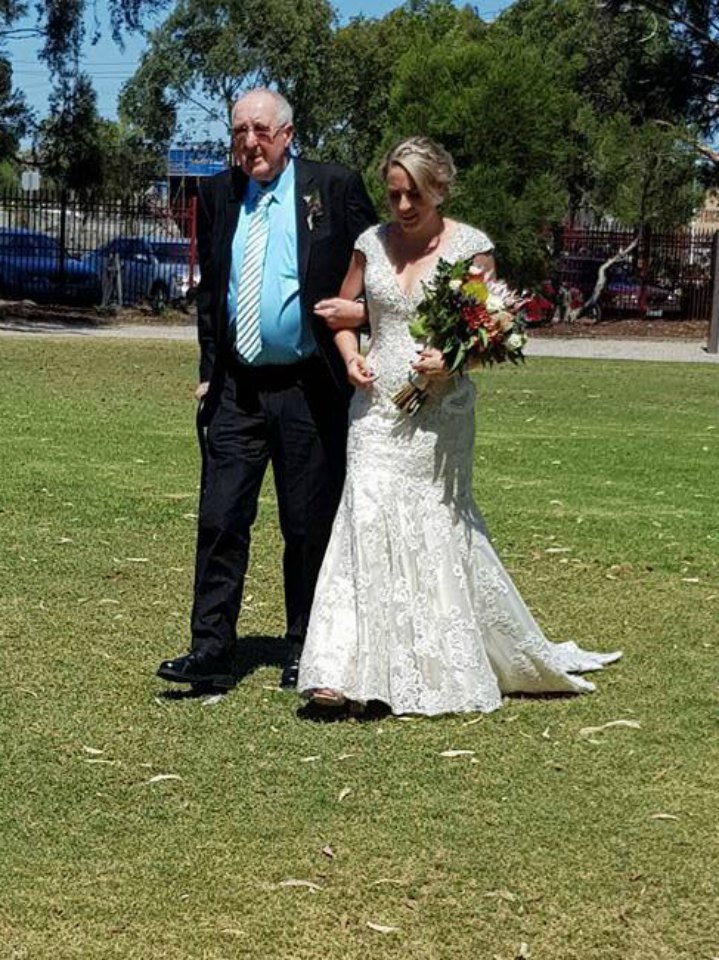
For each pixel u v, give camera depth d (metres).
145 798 4.88
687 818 4.81
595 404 17.72
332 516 6.02
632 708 5.89
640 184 36.69
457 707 5.72
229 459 5.95
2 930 3.98
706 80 39.53
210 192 6.04
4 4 32.75
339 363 5.91
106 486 10.60
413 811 4.82
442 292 5.54
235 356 5.95
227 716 5.68
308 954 3.90
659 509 10.46
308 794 4.94
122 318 32.47
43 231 38.16
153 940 3.96
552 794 4.98
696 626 7.21
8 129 33.94
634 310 36.47
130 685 6.03
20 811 4.75
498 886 4.30
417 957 3.90
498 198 29.31
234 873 4.35
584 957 3.92
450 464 5.74
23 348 22.38
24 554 8.30
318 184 5.93
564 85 36.25
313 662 5.62
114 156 36.66
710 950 3.97
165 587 7.66
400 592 5.68
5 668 6.20
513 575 8.21
